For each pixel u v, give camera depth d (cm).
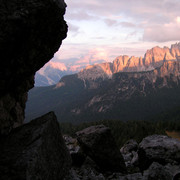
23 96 1264
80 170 1361
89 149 1511
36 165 789
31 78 1272
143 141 1702
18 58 871
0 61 810
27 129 961
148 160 1487
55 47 1102
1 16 731
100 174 1270
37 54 976
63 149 1088
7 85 938
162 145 1542
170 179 1126
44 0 811
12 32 757
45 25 895
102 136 1531
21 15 756
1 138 931
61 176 995
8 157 783
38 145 849
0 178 710
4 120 960
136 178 1177
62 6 912
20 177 717
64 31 1060
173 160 1415
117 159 1520
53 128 1052
